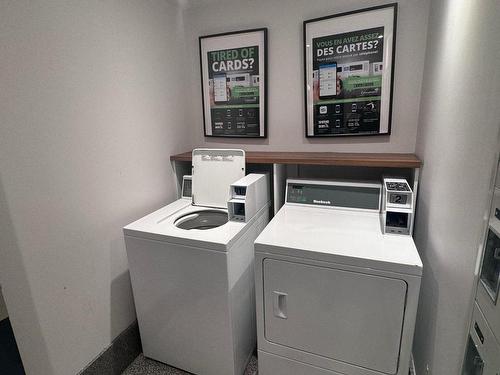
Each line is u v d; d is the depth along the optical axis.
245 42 2.06
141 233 1.54
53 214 1.33
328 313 1.32
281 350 1.47
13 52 1.14
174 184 2.18
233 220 1.65
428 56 1.61
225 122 2.27
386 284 1.20
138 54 1.78
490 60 0.79
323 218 1.62
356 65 1.84
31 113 1.22
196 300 1.52
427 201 1.46
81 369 1.53
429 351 1.29
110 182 1.63
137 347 1.85
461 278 0.94
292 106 2.07
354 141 1.98
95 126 1.51
